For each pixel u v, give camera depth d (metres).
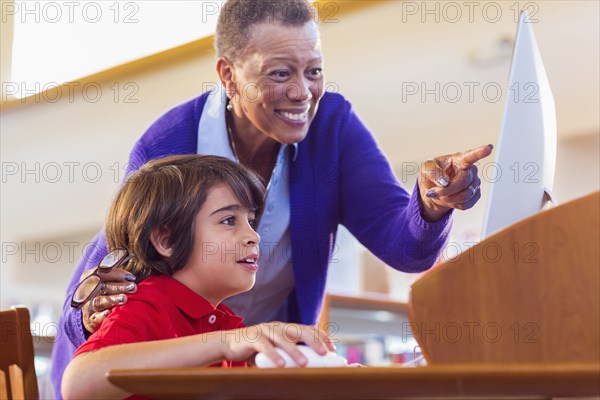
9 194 6.19
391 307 2.96
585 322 0.74
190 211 1.17
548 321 0.75
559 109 4.47
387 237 1.59
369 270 3.98
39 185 5.99
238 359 0.80
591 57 4.25
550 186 1.22
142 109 4.89
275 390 0.64
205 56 4.32
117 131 5.25
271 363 0.75
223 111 1.61
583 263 0.75
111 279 1.19
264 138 1.59
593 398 0.72
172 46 4.30
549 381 0.57
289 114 1.49
